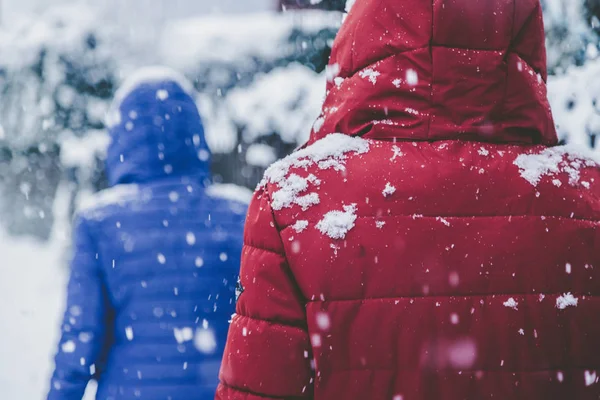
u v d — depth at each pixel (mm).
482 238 1287
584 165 1404
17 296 9031
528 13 1372
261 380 1300
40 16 10258
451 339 1259
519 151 1369
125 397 2328
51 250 10188
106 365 2393
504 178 1323
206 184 2674
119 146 2605
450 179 1308
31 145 9812
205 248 2475
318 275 1274
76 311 2359
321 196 1312
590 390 1296
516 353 1267
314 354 1275
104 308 2395
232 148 7887
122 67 9836
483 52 1331
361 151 1345
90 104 9742
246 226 1376
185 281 2422
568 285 1300
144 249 2418
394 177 1308
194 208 2529
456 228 1289
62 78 9688
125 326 2377
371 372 1264
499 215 1307
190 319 2395
